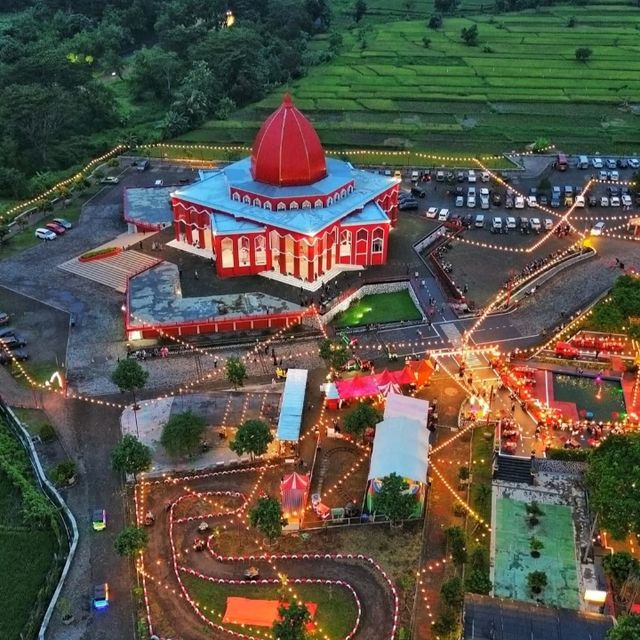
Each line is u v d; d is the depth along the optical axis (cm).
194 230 12962
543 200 15600
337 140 18638
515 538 7619
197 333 10906
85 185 16062
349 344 10738
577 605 6912
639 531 6788
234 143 18925
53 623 6762
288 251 11919
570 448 8675
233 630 6706
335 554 7450
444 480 8338
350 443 8925
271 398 9412
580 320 11250
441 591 6781
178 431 8306
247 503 8050
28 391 9775
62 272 12706
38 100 16925
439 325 11262
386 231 12494
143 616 6812
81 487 8256
